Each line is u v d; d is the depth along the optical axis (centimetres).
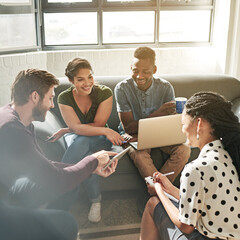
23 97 151
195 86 274
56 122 240
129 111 236
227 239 122
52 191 156
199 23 365
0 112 148
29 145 146
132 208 225
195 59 357
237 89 279
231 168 124
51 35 351
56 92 255
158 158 225
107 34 358
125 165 222
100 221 211
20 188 153
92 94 228
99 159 178
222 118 128
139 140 205
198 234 128
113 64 347
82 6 346
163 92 239
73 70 219
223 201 120
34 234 145
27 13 330
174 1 354
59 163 185
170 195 158
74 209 222
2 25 315
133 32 361
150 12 355
